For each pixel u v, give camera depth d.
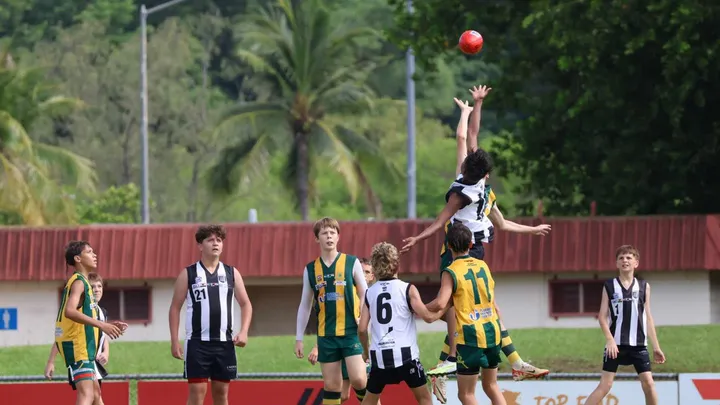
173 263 140.00
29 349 111.06
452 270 52.06
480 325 52.09
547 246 136.12
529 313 136.62
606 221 137.12
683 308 135.38
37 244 140.00
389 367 53.84
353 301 58.06
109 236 141.62
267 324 145.62
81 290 59.47
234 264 141.38
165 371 99.31
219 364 57.62
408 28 156.50
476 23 156.38
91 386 60.09
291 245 142.00
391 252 54.31
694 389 66.94
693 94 140.62
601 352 101.69
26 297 139.38
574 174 157.50
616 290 64.81
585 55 141.00
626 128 147.75
